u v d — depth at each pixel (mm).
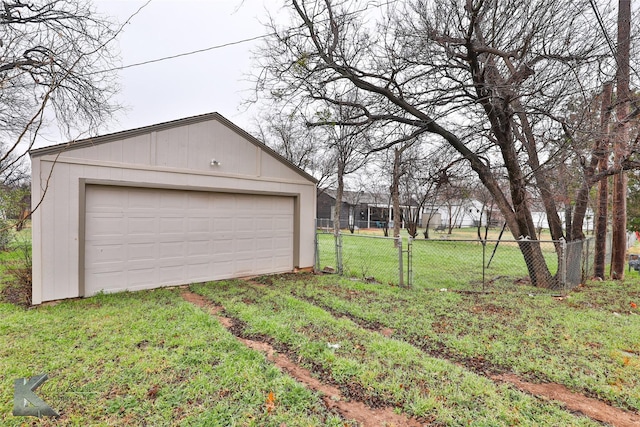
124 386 2846
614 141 5938
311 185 9039
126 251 6223
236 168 7605
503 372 3271
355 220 31469
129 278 6258
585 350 3723
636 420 2508
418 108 7199
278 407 2582
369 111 7324
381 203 28844
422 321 4699
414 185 16641
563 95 5691
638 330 4336
